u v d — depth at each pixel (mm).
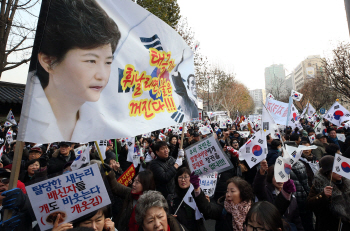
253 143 4289
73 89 2562
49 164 5609
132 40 3236
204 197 3229
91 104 2697
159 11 16703
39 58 2350
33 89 2320
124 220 3240
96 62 2750
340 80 22188
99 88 2789
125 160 7496
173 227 2553
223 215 3211
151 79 3488
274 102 9164
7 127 13070
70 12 2521
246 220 2363
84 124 2629
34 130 2295
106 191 2555
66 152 5906
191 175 3223
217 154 3811
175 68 4004
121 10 3123
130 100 3182
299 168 4715
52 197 2404
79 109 2586
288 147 3426
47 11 2375
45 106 2361
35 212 2352
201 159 3910
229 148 6188
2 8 8289
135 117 3215
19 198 2236
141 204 2459
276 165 2990
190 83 4320
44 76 2365
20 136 2248
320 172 3742
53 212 2387
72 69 2537
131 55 3201
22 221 2336
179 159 4281
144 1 16062
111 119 2893
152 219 2387
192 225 3391
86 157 4332
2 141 9602
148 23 3436
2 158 6598
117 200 4055
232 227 3025
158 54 3604
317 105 37250
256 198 3717
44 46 2365
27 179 4934
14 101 17750
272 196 3832
